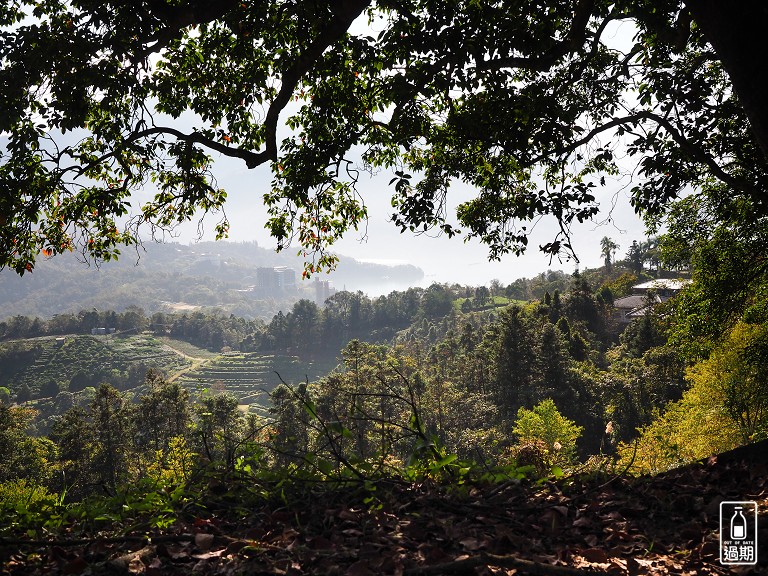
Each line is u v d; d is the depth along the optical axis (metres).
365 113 9.25
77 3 6.78
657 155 9.37
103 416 52.59
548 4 7.52
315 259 11.06
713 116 8.97
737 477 4.41
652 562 2.95
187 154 8.91
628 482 4.27
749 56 4.28
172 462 23.56
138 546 3.02
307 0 6.84
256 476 3.83
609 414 52.66
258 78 9.38
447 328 151.88
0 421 52.44
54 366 186.12
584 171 10.74
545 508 3.66
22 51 7.13
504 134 8.44
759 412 24.22
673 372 51.44
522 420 40.06
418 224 9.91
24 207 8.48
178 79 9.48
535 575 2.60
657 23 7.68
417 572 2.56
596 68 9.34
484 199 10.94
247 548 2.82
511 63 7.34
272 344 186.00
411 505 3.60
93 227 10.03
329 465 3.71
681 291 19.14
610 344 86.19
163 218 10.31
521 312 62.81
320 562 2.71
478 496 3.86
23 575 2.74
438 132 9.55
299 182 9.27
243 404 138.00
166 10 6.70
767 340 20.52
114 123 8.98
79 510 3.60
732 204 15.55
